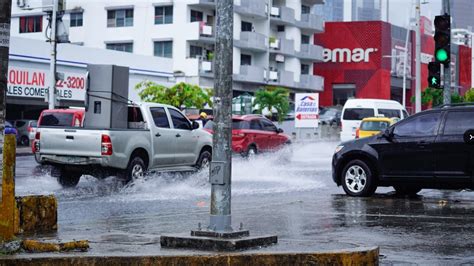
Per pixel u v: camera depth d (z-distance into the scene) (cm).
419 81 3441
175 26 6225
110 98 1889
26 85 4631
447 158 1558
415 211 1409
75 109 2431
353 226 1193
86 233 1073
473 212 1393
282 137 3206
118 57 5353
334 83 8662
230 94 882
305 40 7869
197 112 5050
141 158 1902
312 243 917
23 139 5012
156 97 5297
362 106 3997
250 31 6894
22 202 1052
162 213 1392
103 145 1791
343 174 1720
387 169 1641
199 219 1286
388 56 8319
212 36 6259
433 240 1049
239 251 837
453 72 10744
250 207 1488
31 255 805
